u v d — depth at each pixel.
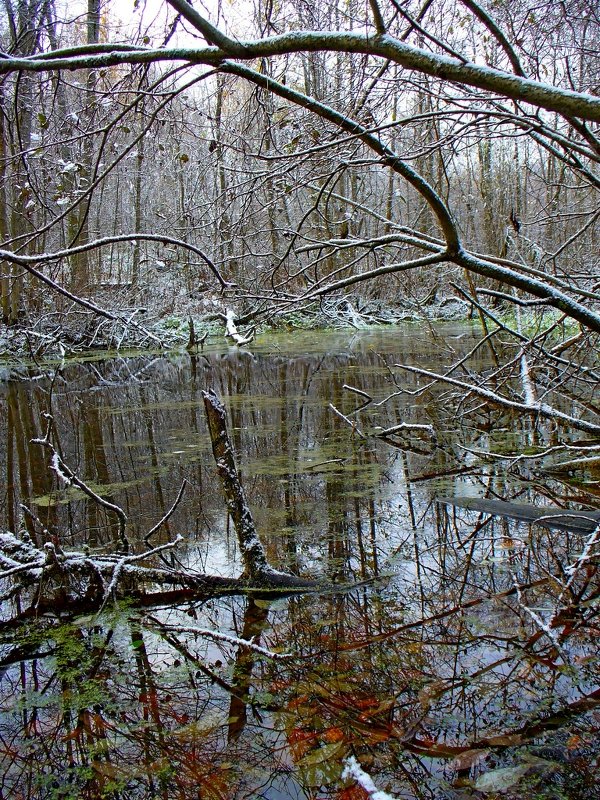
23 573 3.66
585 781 2.14
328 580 3.79
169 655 3.11
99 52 3.21
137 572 3.75
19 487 6.21
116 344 18.14
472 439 6.94
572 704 2.55
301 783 2.22
